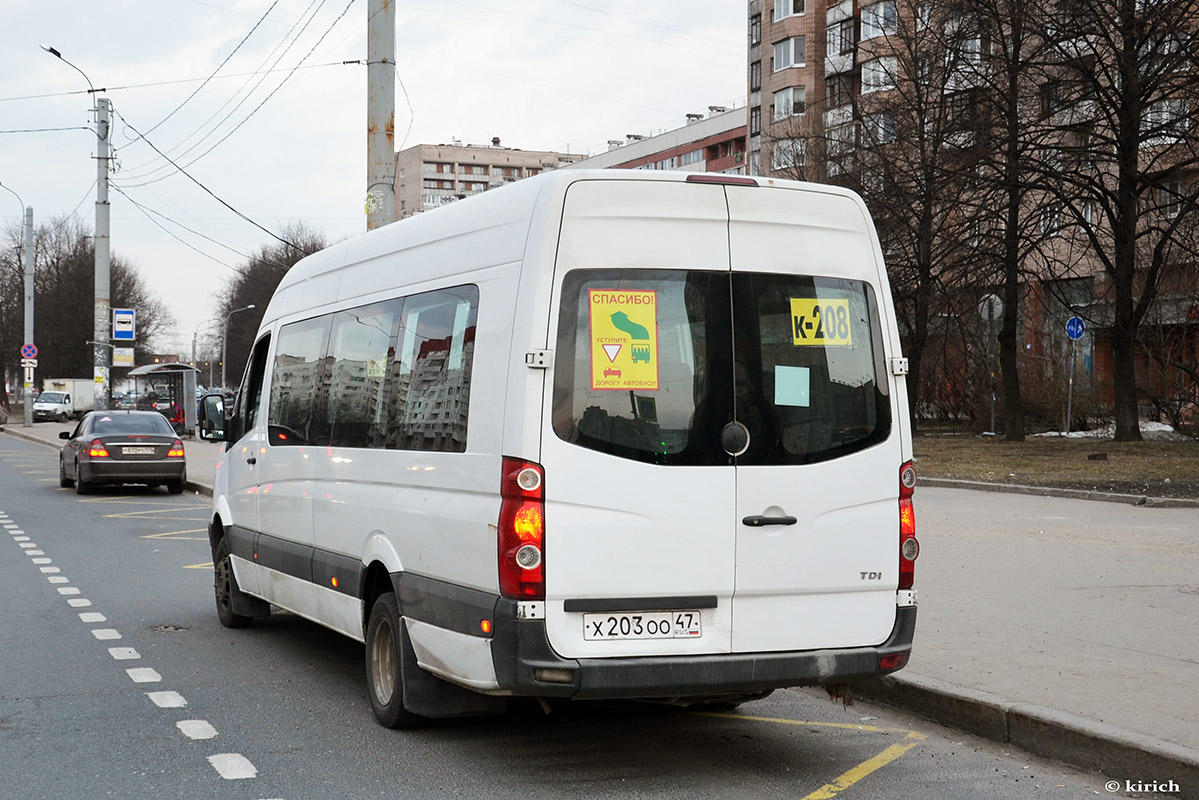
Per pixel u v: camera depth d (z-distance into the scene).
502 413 5.34
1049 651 7.71
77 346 86.06
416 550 6.04
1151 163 28.33
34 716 6.78
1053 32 27.62
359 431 6.98
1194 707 6.22
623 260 5.43
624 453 5.33
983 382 36.41
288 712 6.93
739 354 5.57
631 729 6.63
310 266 8.49
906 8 32.97
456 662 5.61
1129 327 29.02
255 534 8.85
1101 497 17.86
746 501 5.50
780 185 5.75
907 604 5.83
